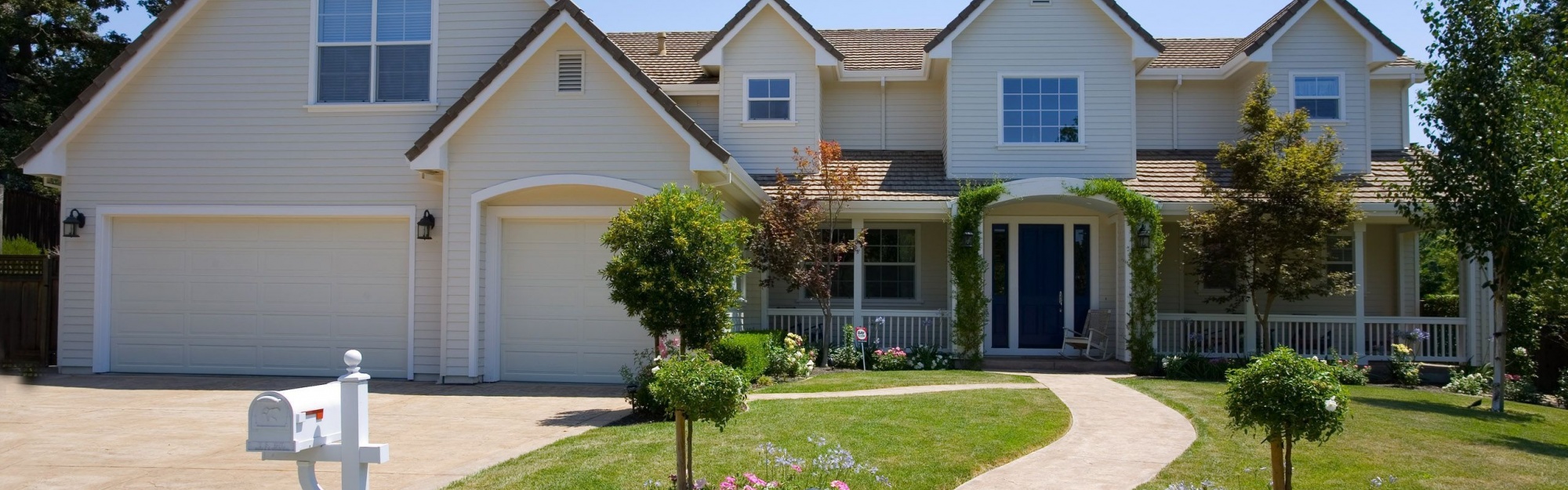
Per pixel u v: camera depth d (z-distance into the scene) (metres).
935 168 17.53
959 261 15.66
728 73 17.53
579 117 12.98
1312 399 5.98
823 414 9.90
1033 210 17.20
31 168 14.07
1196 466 8.07
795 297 18.02
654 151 12.88
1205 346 16.53
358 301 13.98
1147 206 15.37
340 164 14.01
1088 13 16.98
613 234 10.09
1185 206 15.95
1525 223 11.57
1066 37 17.00
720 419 6.64
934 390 12.13
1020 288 17.17
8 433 9.29
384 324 13.91
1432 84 11.98
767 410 10.17
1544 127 11.62
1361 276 15.90
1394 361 15.52
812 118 17.36
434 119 14.02
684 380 6.57
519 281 13.40
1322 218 14.30
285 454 5.74
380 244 13.99
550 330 13.35
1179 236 17.86
